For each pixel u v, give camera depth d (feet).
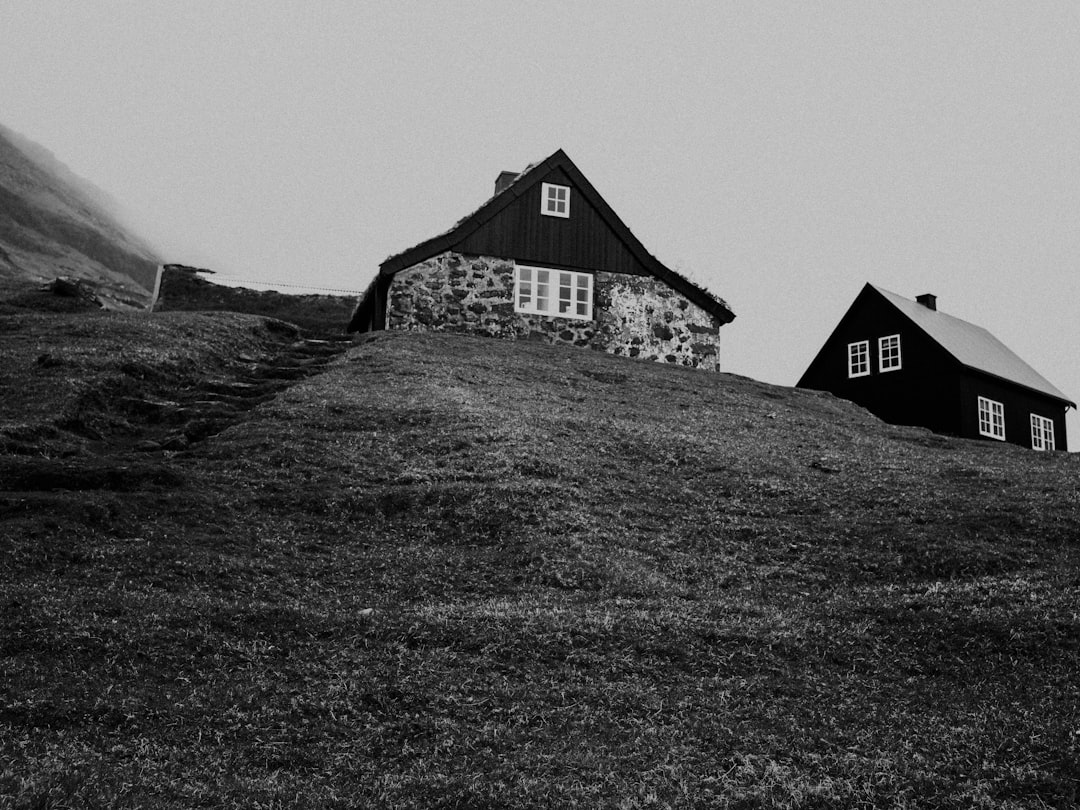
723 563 61.26
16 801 29.30
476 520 63.52
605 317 134.72
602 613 50.37
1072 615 49.57
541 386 101.76
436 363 105.19
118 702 37.42
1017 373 178.40
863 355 176.86
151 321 116.57
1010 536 65.62
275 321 125.18
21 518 56.39
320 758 35.37
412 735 37.55
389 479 70.44
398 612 49.19
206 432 80.12
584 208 137.28
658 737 38.29
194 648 43.01
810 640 48.55
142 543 55.67
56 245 525.75
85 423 78.48
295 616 47.14
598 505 67.97
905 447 96.78
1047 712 40.93
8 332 109.70
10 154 645.51
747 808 33.45
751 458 82.48
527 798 33.22
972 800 34.24
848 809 33.76
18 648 41.14
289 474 70.23
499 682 42.04
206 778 33.12
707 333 139.85
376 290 135.03
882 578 59.57
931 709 42.01
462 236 131.44
